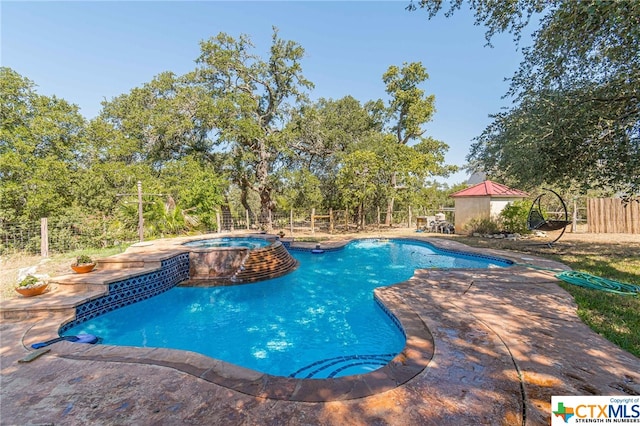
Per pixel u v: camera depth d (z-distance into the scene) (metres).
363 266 11.16
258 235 13.41
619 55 5.17
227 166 20.16
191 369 3.46
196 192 16.19
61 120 15.99
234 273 9.12
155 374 3.34
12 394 2.97
